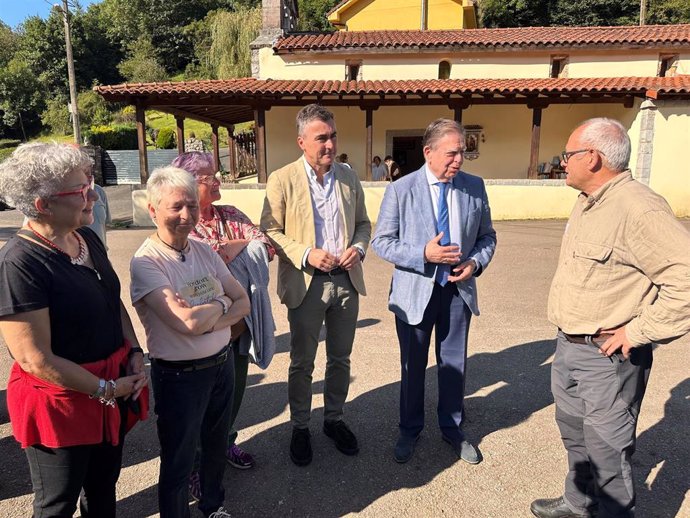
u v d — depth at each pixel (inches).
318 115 102.7
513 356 164.6
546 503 92.8
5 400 138.6
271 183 108.5
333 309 110.9
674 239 67.7
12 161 61.1
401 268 110.3
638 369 77.7
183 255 77.9
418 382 110.3
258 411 132.6
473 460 108.1
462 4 845.2
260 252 96.3
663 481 100.3
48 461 66.9
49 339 61.6
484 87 482.9
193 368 75.3
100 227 164.1
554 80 516.1
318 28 1553.9
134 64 1964.8
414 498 97.5
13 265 59.2
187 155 93.8
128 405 74.7
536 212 488.4
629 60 580.4
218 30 1104.8
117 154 962.7
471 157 594.2
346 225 111.0
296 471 106.7
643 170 464.8
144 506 96.3
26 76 1887.3
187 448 77.3
